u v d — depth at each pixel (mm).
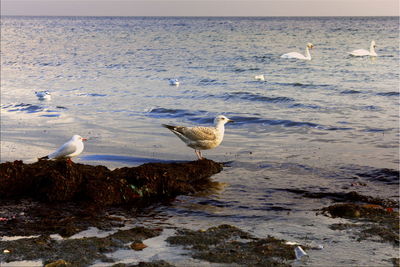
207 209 8312
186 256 6223
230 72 32156
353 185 9484
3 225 7414
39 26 151875
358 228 7195
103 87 25625
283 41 63812
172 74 31438
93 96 22391
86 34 94375
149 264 5914
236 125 15812
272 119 16297
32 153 12070
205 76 30125
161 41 68125
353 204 8125
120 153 12156
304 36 75188
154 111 18312
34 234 7039
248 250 6395
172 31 101562
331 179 9898
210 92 23203
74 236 6984
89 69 35469
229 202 8656
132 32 99875
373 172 10273
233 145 13008
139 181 9094
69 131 14766
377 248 6445
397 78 27031
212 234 6973
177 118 17062
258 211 8156
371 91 22391
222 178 10125
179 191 9219
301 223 7508
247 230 7227
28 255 6223
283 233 7070
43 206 8406
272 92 23031
